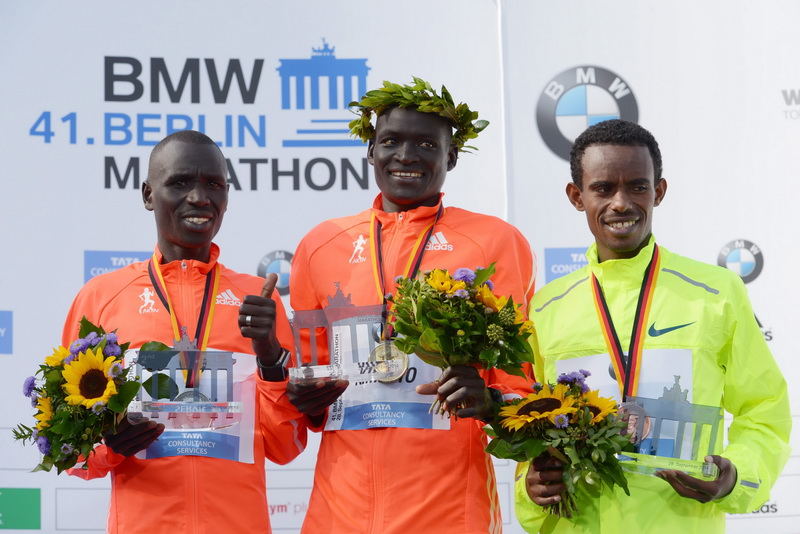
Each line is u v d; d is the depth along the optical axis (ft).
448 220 11.44
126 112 15.40
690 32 15.47
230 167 15.47
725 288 10.60
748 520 14.87
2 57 15.33
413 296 9.79
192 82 15.51
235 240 15.42
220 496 10.77
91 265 15.21
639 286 10.77
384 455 10.50
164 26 15.53
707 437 9.84
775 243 15.15
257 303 10.53
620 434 9.91
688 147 15.31
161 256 11.68
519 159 15.46
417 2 15.71
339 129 15.60
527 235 15.38
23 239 15.12
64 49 15.40
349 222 11.66
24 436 10.39
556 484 9.91
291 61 15.61
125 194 15.33
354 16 15.70
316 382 10.52
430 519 10.39
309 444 15.25
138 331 11.06
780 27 15.40
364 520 10.45
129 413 10.30
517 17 15.61
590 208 10.91
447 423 10.62
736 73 15.39
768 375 10.55
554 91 15.52
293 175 15.53
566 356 10.67
